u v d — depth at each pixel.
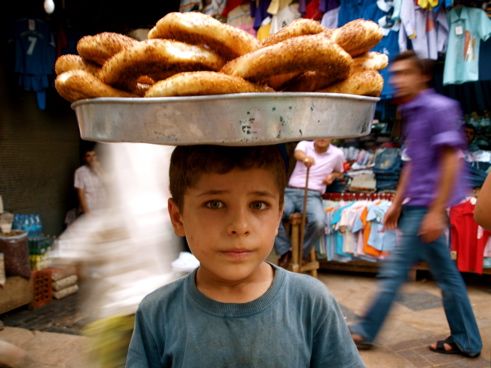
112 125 0.72
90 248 1.59
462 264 4.18
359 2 3.96
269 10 4.25
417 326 3.28
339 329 0.98
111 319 1.43
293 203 4.50
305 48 0.67
